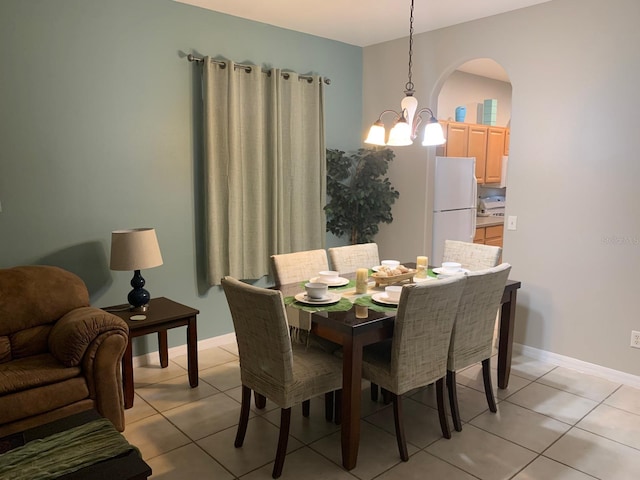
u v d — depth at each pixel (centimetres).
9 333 266
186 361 369
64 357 248
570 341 355
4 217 295
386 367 244
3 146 291
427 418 285
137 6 334
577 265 346
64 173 315
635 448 252
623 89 315
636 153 313
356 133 490
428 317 236
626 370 330
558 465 237
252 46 395
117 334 257
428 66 429
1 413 225
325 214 455
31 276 281
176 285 376
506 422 278
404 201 469
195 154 374
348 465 233
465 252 360
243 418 251
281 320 215
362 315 238
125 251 306
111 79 327
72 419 205
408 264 368
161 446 253
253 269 402
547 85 350
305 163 437
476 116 603
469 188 495
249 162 392
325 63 452
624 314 327
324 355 257
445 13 375
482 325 272
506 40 371
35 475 162
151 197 355
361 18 389
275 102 399
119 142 335
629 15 309
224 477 228
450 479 226
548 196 357
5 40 286
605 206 329
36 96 299
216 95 370
